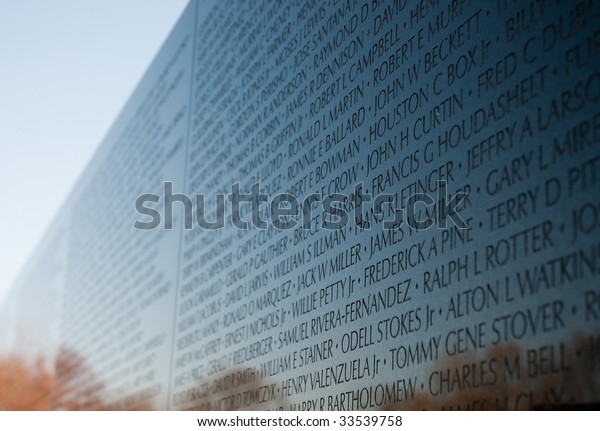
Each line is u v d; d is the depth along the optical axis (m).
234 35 9.31
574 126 3.97
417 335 4.99
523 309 4.14
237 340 7.80
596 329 3.67
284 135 7.47
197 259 9.38
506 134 4.46
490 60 4.70
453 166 4.90
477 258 4.55
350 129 6.23
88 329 14.50
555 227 4.00
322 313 6.20
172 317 9.95
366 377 5.47
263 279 7.42
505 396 4.18
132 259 12.35
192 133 10.34
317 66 6.95
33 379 18.67
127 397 11.48
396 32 5.76
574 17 4.07
